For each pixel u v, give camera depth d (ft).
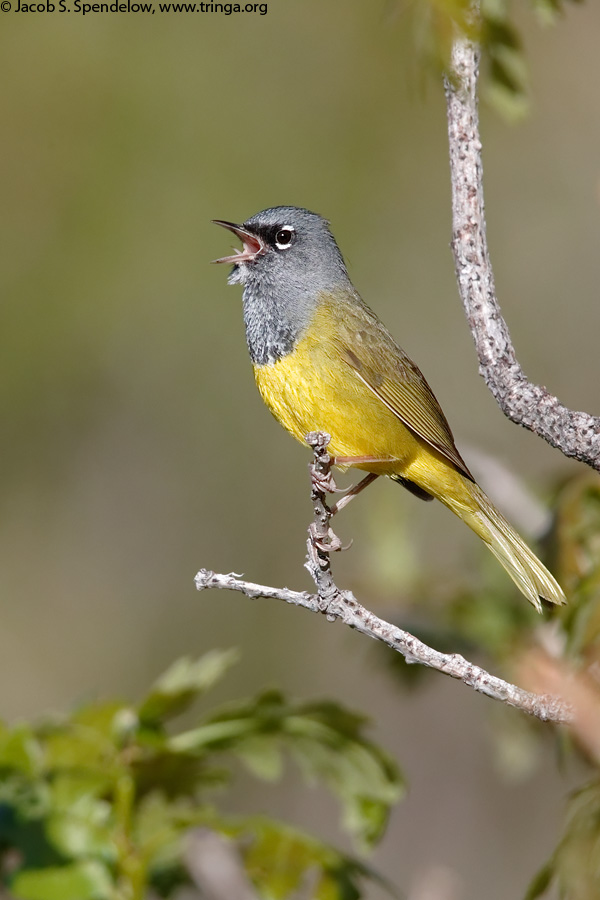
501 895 38.65
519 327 49.75
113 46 50.08
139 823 18.25
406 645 15.87
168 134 49.88
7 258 48.24
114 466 48.70
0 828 17.46
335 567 43.98
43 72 49.32
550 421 16.33
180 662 18.22
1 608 46.93
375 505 24.81
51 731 18.03
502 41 19.94
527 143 51.65
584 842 14.19
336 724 18.62
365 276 49.88
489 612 23.21
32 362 48.32
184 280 49.08
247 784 40.55
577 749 15.78
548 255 50.57
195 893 22.80
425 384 25.98
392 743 41.73
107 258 48.75
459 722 41.37
